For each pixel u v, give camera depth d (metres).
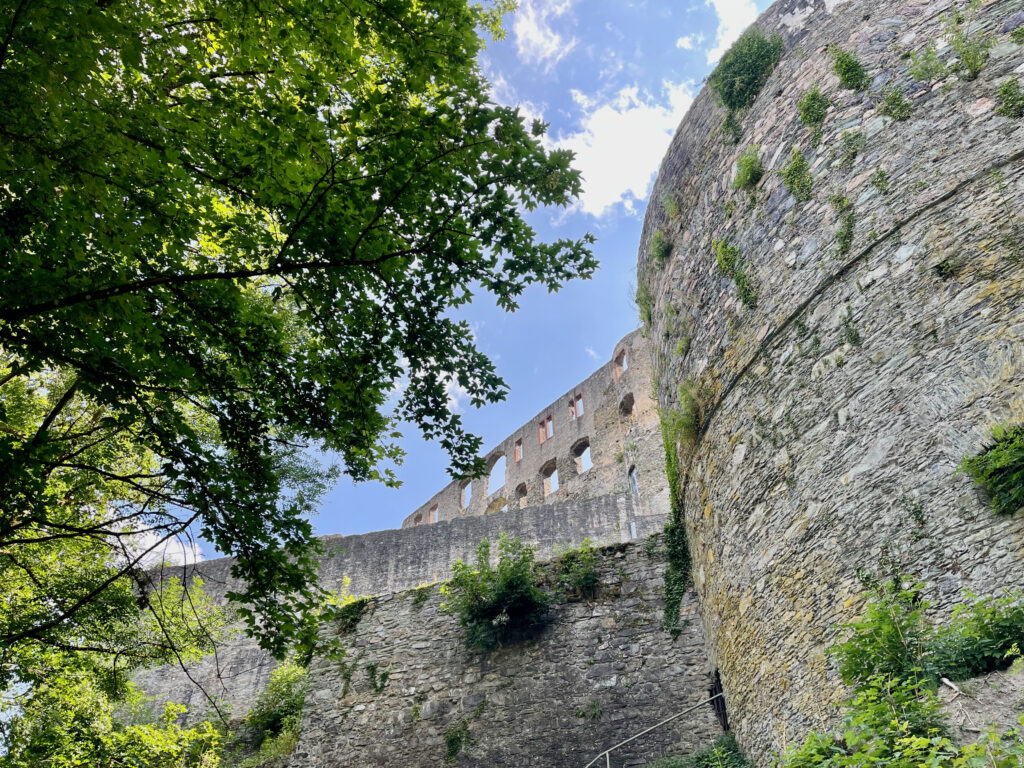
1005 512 5.00
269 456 6.96
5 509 5.66
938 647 4.74
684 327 9.67
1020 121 5.98
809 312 7.22
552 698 10.55
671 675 10.12
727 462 8.20
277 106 5.33
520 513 23.75
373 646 12.32
